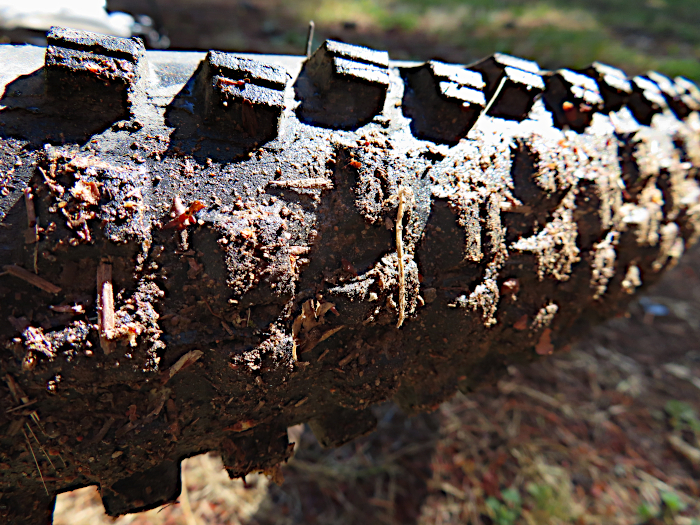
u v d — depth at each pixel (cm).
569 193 10
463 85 9
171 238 7
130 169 7
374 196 8
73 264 7
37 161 7
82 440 8
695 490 21
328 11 47
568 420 23
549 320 10
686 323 29
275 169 8
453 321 9
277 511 19
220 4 46
